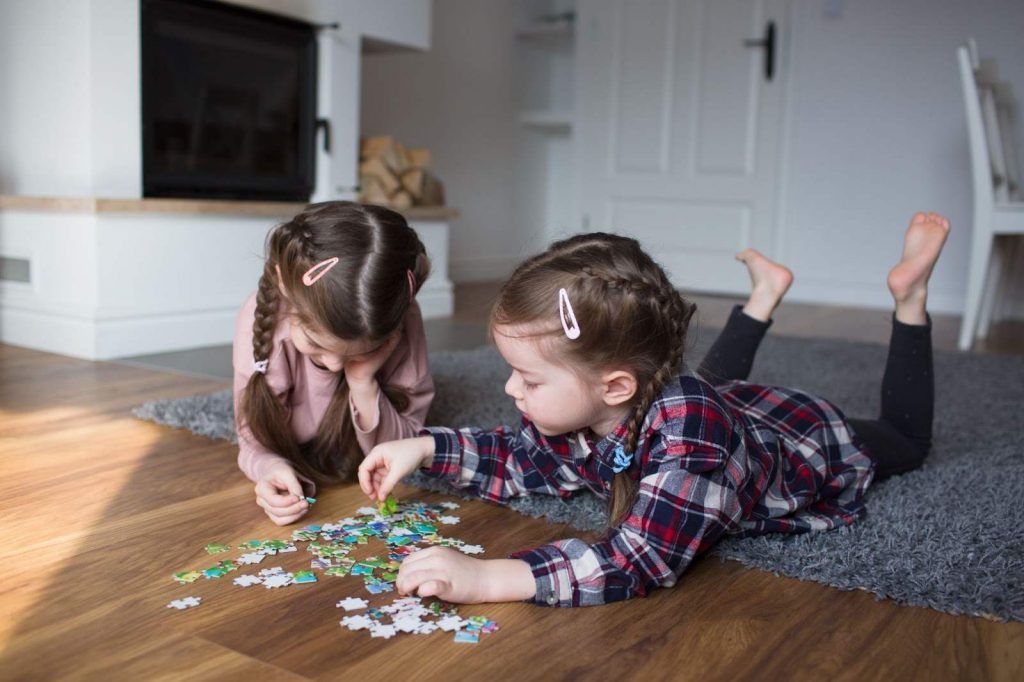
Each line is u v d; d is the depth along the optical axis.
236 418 1.46
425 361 1.56
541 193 6.04
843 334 3.66
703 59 5.14
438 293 3.76
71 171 2.70
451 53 5.19
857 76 4.78
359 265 1.19
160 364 2.54
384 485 1.26
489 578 1.01
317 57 3.34
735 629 1.00
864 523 1.31
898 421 1.59
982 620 1.04
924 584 1.10
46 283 2.70
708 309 4.33
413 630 0.95
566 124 5.74
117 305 2.64
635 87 5.35
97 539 1.20
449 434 1.33
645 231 5.42
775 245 5.08
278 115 3.24
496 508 1.36
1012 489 1.49
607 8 5.38
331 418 1.44
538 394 1.07
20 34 2.78
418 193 3.73
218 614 0.98
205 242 2.86
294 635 0.93
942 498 1.44
